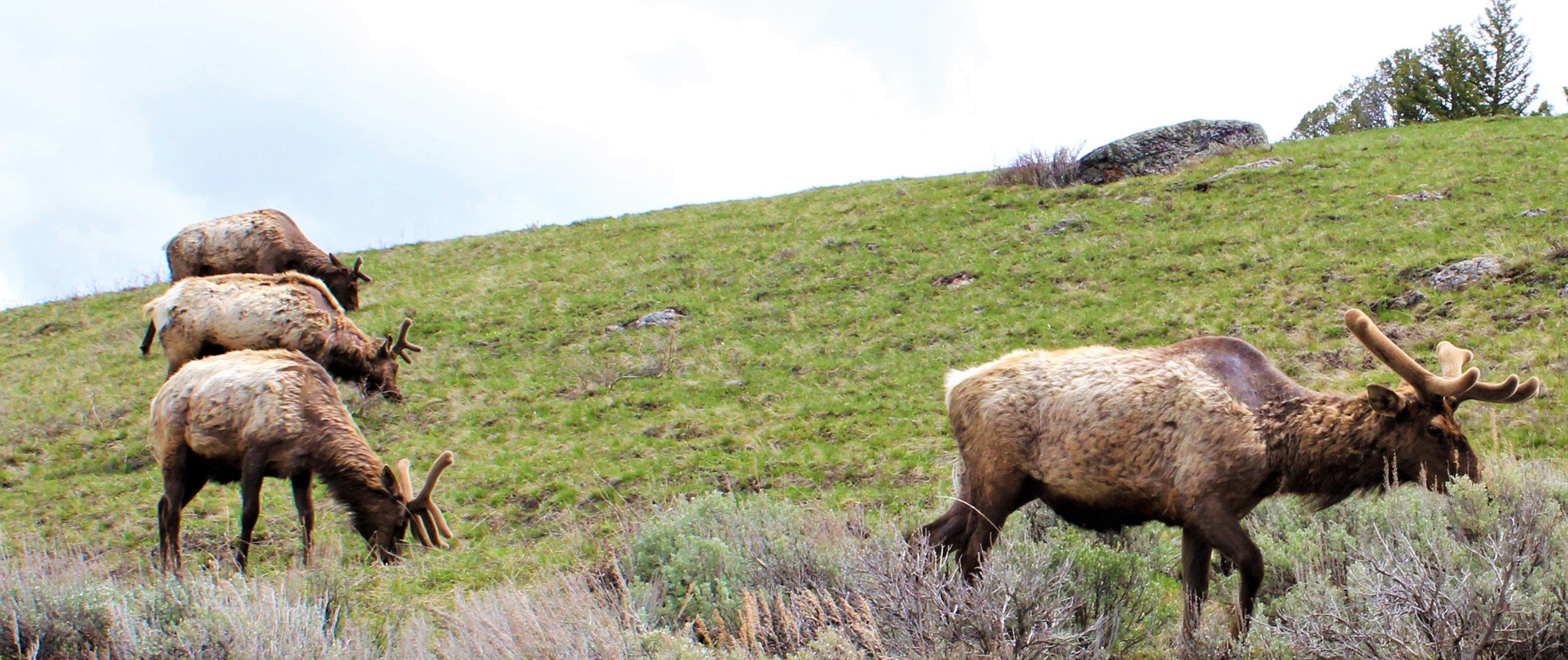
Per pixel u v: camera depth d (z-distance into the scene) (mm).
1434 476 5148
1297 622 4508
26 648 4977
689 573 5852
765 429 13500
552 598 5301
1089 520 5848
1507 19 45906
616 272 23578
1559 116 27266
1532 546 4656
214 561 6277
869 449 12156
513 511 11531
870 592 4910
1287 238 18547
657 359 17016
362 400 15883
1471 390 4961
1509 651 4078
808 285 20797
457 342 19719
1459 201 19062
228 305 14383
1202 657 4578
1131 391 5473
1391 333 13617
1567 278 13773
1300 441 5242
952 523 6020
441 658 5039
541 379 17031
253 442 8508
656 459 12664
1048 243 21031
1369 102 50875
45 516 12617
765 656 4461
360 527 8680
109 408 17172
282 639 4938
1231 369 5504
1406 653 4117
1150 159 25766
